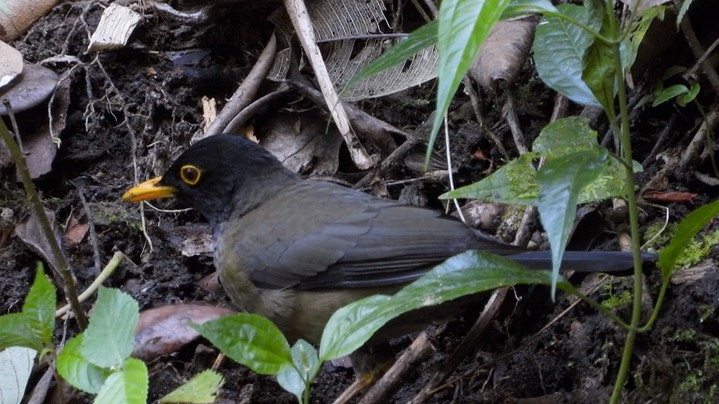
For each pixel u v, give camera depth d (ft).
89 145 36.37
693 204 30.48
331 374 29.66
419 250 26.37
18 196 34.27
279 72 37.32
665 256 19.10
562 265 24.16
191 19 38.14
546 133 23.91
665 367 24.94
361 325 18.13
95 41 37.55
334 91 34.47
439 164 35.35
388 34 36.88
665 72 32.27
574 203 16.33
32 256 32.35
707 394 24.07
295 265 27.50
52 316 21.80
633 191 18.69
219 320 18.61
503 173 23.77
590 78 18.49
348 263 26.99
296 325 28.22
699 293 25.93
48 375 27.30
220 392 28.19
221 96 38.37
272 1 37.99
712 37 32.45
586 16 18.43
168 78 37.88
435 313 26.17
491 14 13.85
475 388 27.86
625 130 18.35
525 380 27.14
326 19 37.68
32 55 38.09
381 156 35.68
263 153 30.25
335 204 28.22
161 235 33.78
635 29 28.60
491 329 28.99
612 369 26.40
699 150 31.24
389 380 25.90
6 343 21.79
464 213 32.27
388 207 27.84
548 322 28.60
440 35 14.05
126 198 30.91
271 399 28.48
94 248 32.55
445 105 13.82
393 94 37.63
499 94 35.27
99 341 20.33
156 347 28.19
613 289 27.71
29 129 35.91
